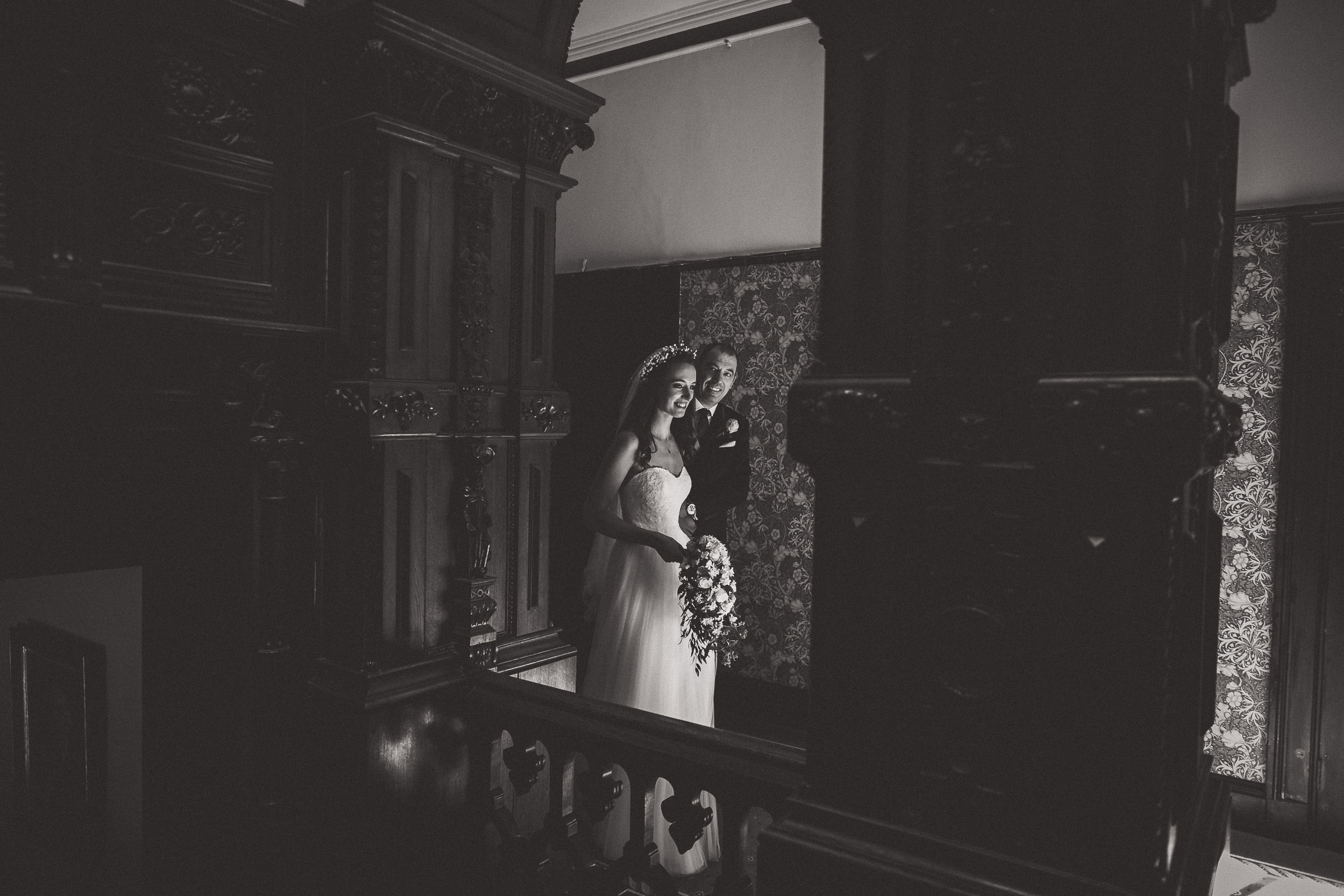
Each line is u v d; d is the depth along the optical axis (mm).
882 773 1349
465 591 2275
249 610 2141
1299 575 3643
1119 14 1150
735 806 1811
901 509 1324
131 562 1959
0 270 1634
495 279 2391
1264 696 3730
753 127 4988
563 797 2287
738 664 5051
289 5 2053
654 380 3115
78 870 2318
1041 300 1218
